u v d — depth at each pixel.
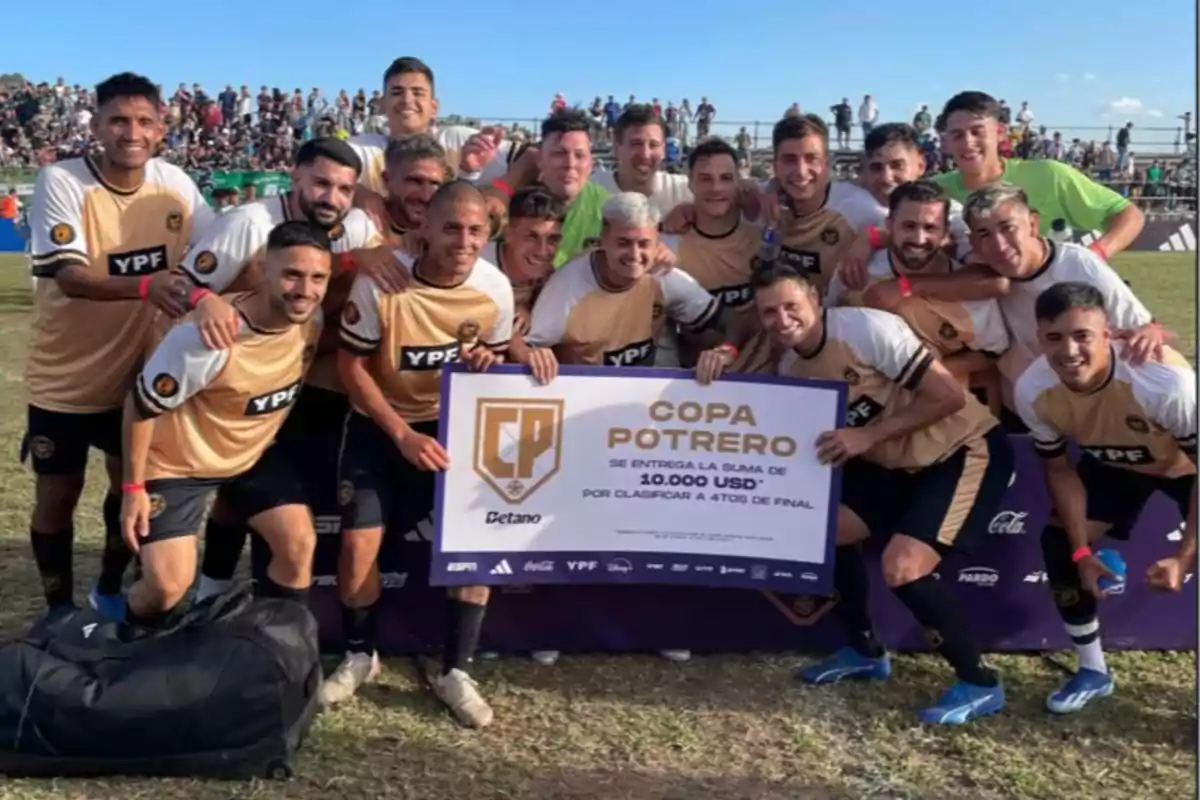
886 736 3.78
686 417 4.07
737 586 4.15
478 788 3.40
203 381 3.61
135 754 3.36
